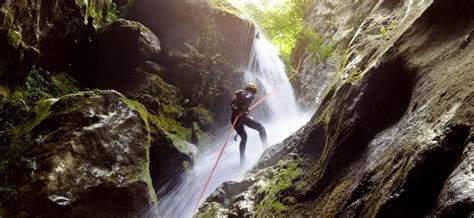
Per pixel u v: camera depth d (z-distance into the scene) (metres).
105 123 6.20
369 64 4.62
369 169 3.37
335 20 11.41
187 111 9.09
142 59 9.18
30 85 7.22
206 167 7.90
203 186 7.41
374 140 3.68
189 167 7.53
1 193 5.27
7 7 6.45
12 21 6.66
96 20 9.41
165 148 7.55
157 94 8.96
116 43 9.03
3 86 6.62
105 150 5.99
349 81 4.62
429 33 3.71
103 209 5.62
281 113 10.40
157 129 7.66
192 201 7.21
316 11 12.73
